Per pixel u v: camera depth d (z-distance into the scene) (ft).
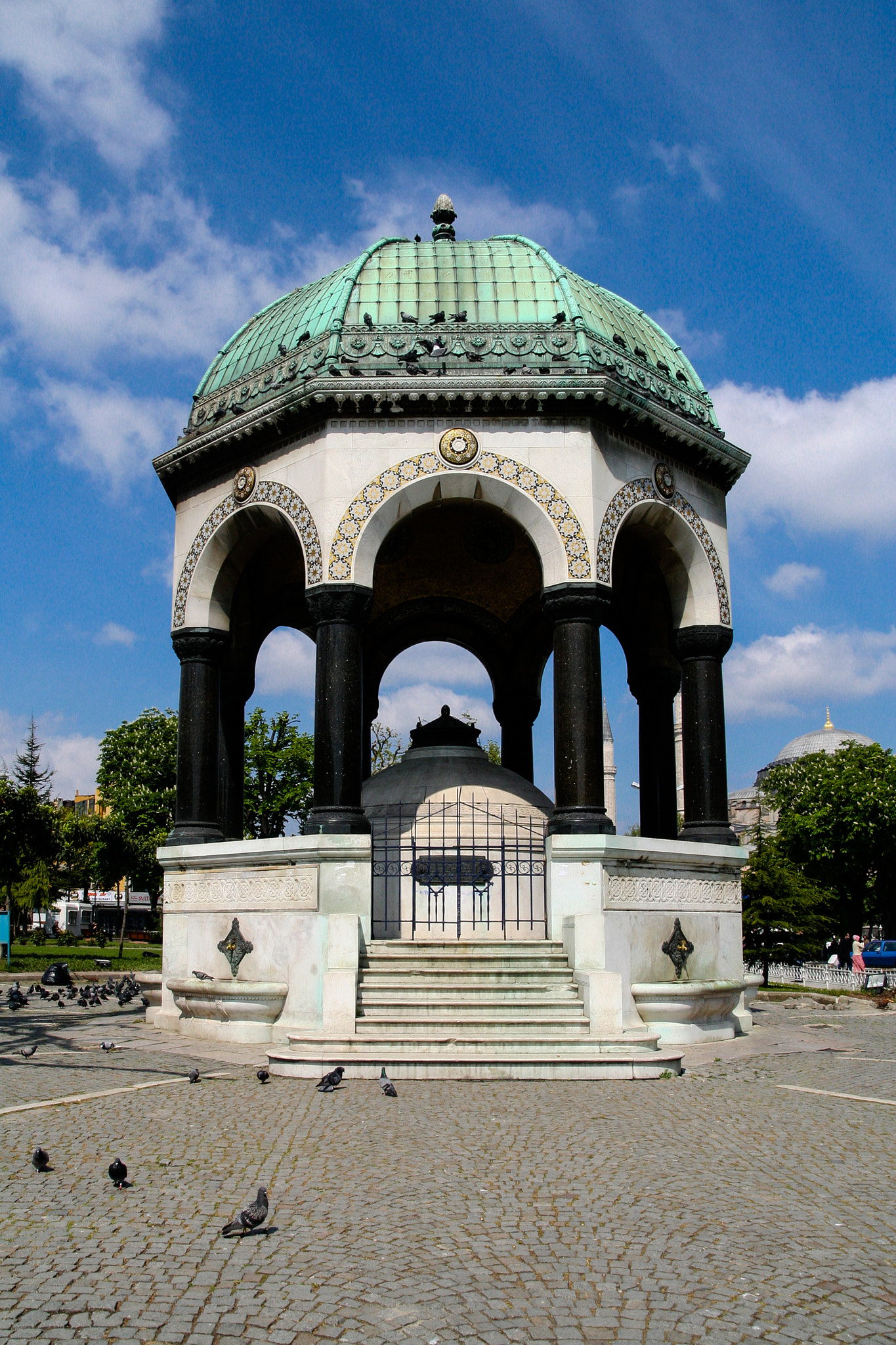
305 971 54.65
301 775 189.88
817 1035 65.26
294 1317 19.99
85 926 302.86
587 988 50.08
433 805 65.16
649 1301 20.85
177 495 70.13
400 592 84.38
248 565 75.92
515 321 63.77
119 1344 18.84
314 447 61.00
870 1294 21.34
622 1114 38.29
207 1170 29.99
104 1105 38.99
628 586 77.97
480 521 78.23
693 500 68.03
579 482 60.13
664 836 75.25
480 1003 50.44
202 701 66.33
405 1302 20.67
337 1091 42.01
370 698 84.79
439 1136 34.27
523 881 63.21
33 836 146.20
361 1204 26.76
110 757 207.41
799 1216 26.18
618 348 65.21
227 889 59.93
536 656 84.84
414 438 60.39
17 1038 59.06
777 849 203.21
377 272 66.28
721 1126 36.47
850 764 208.54
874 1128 36.52
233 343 74.49
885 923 208.74
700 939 61.31
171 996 62.64
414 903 57.82
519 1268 22.47
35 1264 22.57
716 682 67.51
